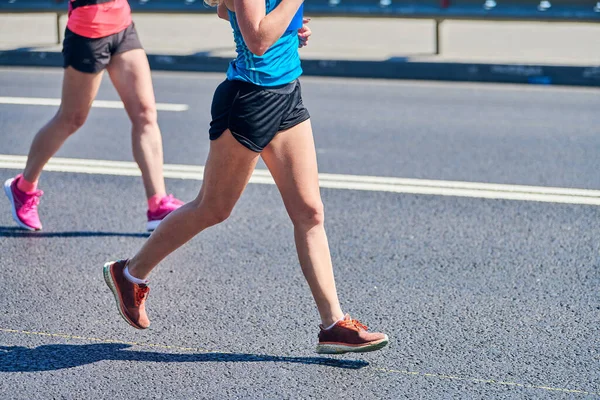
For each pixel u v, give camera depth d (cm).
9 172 2141
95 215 1861
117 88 1711
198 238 1725
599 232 1752
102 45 1628
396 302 1416
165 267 1573
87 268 1564
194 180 2120
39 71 3688
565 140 2497
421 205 1925
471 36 4103
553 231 1758
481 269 1562
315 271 1170
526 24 4450
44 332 1297
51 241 1703
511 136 2552
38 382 1144
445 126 2688
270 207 1919
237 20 1049
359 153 2361
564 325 1330
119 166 2228
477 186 2058
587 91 3262
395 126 2688
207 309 1388
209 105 3008
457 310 1384
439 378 1160
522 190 2025
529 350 1244
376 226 1792
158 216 1731
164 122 2741
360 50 3778
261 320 1348
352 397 1110
